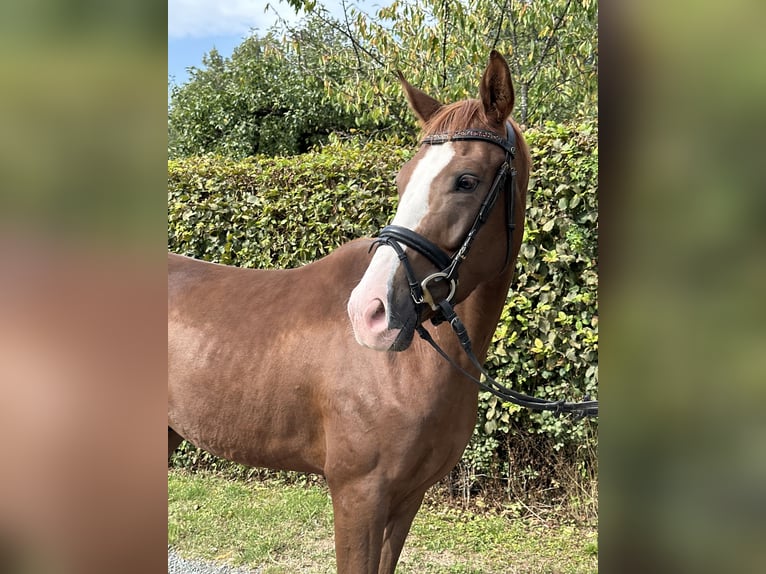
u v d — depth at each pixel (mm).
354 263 1993
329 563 3014
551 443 3354
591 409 1729
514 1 5422
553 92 5785
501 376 3338
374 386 1771
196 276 2328
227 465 4227
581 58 5516
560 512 3355
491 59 1569
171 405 2209
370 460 1772
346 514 1800
